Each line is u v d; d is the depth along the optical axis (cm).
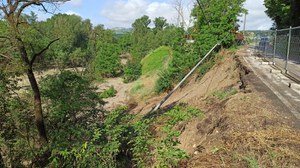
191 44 2423
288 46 1035
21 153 966
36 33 1068
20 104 1088
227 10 2236
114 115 607
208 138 531
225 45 2281
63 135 607
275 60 1316
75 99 1015
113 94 3122
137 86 3080
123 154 577
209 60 2180
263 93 738
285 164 351
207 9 2314
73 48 5194
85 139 561
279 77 990
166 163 388
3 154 982
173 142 428
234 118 550
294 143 406
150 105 2025
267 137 431
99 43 5556
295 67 1076
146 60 3950
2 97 1051
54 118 1054
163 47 3875
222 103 768
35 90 1012
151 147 490
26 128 1090
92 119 996
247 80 942
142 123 523
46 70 1343
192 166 387
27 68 946
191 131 731
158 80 2653
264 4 3256
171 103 1658
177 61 2372
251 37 2919
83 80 1111
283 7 2520
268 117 527
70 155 498
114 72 4778
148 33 6956
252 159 369
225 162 379
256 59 1533
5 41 929
